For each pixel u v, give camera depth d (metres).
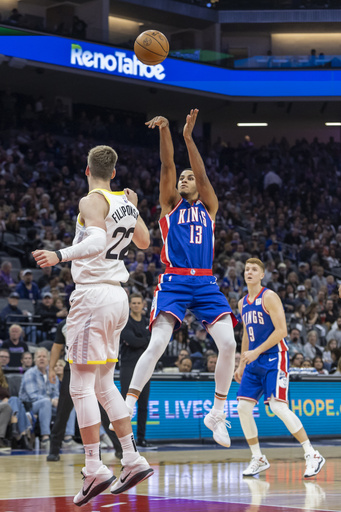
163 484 5.41
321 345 15.15
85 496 4.00
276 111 27.06
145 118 27.44
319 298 17.20
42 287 14.76
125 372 7.96
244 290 16.55
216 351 13.10
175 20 26.72
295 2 26.97
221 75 24.78
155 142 25.77
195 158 5.06
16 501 4.41
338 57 25.20
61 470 6.36
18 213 17.98
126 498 4.62
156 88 23.58
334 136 29.19
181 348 12.87
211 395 9.97
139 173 23.44
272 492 4.91
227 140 28.97
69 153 22.59
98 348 4.05
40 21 20.86
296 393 10.29
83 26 21.58
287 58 25.17
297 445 9.48
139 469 4.09
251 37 28.53
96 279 4.09
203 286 4.93
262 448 9.02
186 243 4.95
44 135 22.50
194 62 24.14
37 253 3.73
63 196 20.09
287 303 16.72
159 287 4.96
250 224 22.22
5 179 19.73
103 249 3.95
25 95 24.67
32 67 21.23
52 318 12.95
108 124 24.66
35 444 9.85
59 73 22.17
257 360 6.37
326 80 25.12
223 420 4.96
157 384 9.45
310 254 20.84
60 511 3.99
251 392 6.36
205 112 27.30
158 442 9.31
